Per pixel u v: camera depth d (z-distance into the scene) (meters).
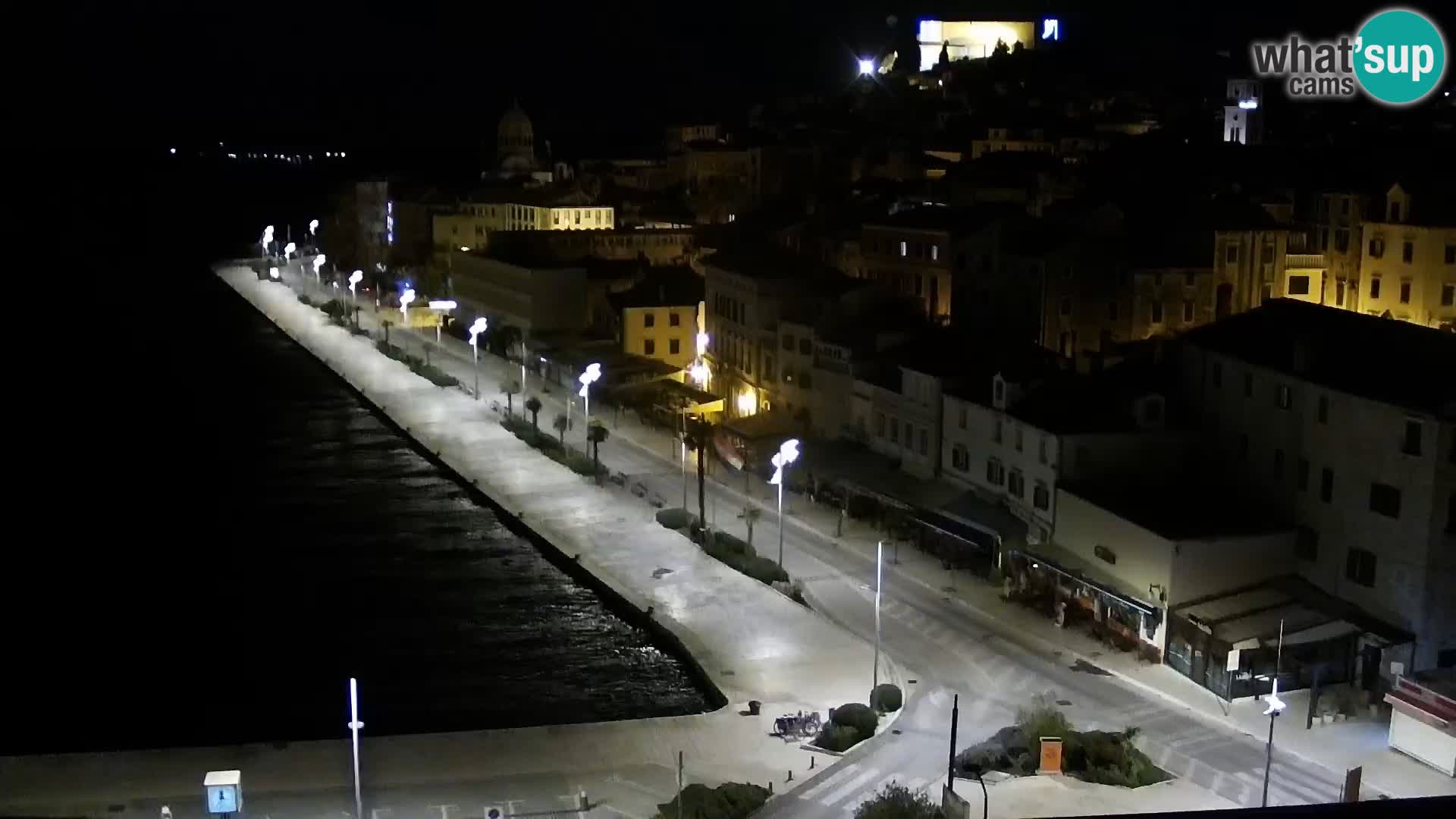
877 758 63.78
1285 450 77.75
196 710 78.81
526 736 67.81
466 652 85.88
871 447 107.94
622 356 155.00
